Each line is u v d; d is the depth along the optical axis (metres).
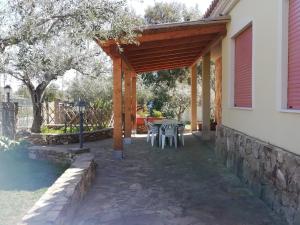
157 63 14.55
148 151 11.20
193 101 16.70
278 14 5.12
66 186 5.03
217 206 5.41
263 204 5.49
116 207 5.37
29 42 5.63
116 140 9.77
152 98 23.36
